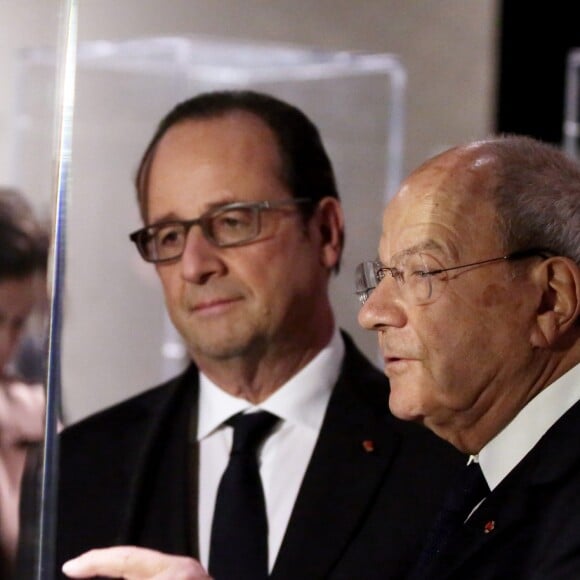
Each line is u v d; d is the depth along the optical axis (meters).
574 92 5.15
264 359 2.71
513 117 5.12
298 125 2.82
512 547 2.03
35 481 2.93
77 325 4.30
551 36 5.12
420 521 2.54
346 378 2.78
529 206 2.15
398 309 2.20
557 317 2.15
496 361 2.16
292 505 2.66
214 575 2.58
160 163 2.74
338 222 2.86
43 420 2.37
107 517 2.74
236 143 2.71
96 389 4.32
